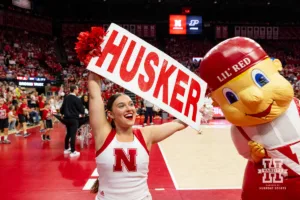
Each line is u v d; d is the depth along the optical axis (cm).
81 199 479
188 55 3747
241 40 295
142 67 267
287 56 3653
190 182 561
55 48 3400
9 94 1608
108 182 248
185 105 275
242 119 285
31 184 560
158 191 511
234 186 535
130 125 250
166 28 4016
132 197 246
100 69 255
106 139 249
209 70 295
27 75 2328
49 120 1105
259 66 281
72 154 812
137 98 1956
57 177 607
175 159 759
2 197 491
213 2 3638
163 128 272
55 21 3638
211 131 1297
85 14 3788
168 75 274
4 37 2831
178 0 3612
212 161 734
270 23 3894
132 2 3659
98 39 254
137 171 249
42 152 875
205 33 4056
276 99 274
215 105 322
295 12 3909
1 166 705
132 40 270
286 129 282
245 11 3959
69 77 2812
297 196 281
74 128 817
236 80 281
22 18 3097
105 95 1666
